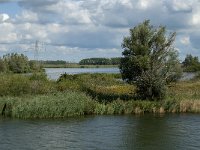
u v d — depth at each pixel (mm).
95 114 45188
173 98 49406
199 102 48188
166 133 35406
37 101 42469
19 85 49969
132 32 51844
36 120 40688
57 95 45500
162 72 50594
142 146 30766
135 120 41812
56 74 115562
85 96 45812
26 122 39438
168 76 51281
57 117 42625
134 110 46375
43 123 39125
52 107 42250
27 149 29156
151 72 50406
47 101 42656
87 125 38562
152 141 32438
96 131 35875
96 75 77625
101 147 30141
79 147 29984
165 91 49844
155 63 50938
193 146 30891
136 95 52188
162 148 30172
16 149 29094
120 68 52438
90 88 55688
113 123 39906
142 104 46938
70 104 43406
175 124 39719
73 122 40031
